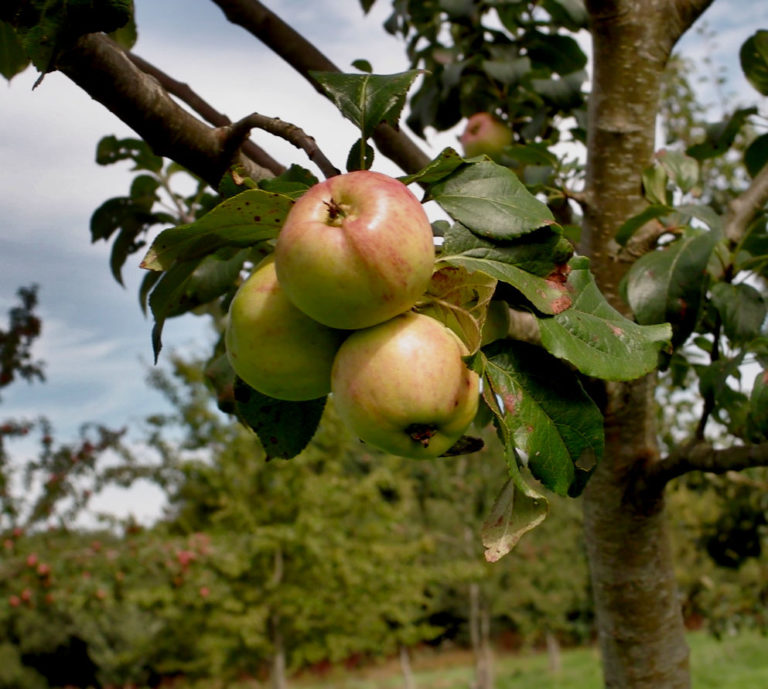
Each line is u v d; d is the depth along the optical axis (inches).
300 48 82.7
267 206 41.1
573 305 42.8
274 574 476.4
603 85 79.5
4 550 302.2
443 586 805.9
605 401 71.4
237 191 46.6
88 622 709.9
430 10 137.2
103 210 99.0
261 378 41.7
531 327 60.1
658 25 77.6
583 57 118.8
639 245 79.4
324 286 36.1
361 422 38.6
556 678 793.6
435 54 125.0
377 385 37.7
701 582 269.9
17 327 324.5
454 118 130.8
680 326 65.6
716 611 267.0
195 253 45.9
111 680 775.7
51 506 352.5
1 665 730.8
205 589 360.2
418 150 89.3
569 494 42.3
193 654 507.8
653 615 78.7
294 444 52.1
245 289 41.7
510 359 41.9
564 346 41.0
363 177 38.2
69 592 294.2
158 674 787.4
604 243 80.9
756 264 78.3
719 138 94.9
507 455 36.7
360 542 496.4
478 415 63.9
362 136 45.3
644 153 80.3
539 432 40.6
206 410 477.1
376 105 45.3
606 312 43.3
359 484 501.4
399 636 556.1
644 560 78.4
